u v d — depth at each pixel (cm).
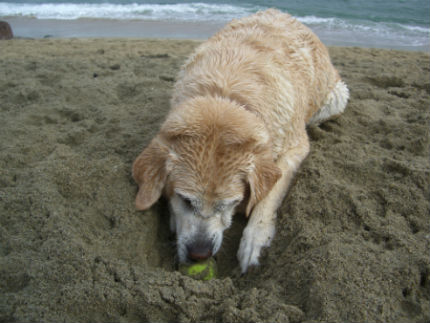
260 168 64
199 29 286
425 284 57
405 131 98
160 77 133
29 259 59
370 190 76
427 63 159
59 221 65
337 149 91
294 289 57
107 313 54
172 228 73
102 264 60
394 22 310
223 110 63
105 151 86
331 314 52
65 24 309
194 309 55
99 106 109
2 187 75
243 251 69
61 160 80
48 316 52
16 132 93
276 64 79
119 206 70
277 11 98
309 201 72
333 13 345
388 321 52
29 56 157
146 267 63
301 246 64
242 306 55
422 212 70
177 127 62
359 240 64
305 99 88
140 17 338
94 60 152
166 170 63
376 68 150
